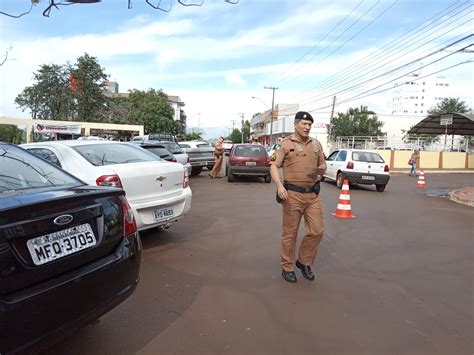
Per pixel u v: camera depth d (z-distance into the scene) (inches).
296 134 169.8
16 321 82.5
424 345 120.9
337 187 559.2
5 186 109.6
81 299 97.8
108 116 1868.8
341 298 155.8
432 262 205.8
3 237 83.4
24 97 1690.5
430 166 1237.1
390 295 160.1
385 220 320.5
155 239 239.8
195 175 701.9
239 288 163.9
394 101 4421.8
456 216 353.1
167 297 153.2
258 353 114.3
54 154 209.2
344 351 116.3
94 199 109.3
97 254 106.7
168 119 2324.1
